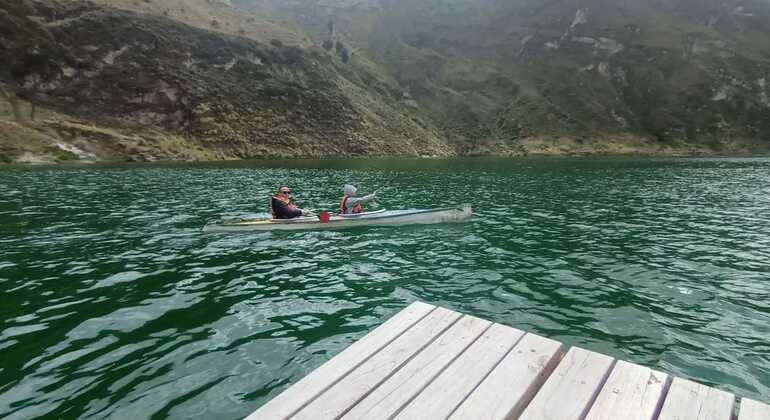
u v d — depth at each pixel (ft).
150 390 17.35
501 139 387.96
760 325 24.22
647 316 25.31
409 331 12.24
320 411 8.97
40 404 16.35
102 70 221.46
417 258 38.09
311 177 126.93
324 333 22.77
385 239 45.55
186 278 32.07
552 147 371.76
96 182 103.65
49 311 25.52
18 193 82.02
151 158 193.16
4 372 18.61
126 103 219.82
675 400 9.29
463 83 500.33
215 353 20.52
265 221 49.88
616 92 468.75
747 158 265.34
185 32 258.37
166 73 233.96
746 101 407.44
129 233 48.01
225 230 49.26
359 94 329.52
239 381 18.10
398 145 285.84
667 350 21.21
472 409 9.05
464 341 11.72
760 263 36.65
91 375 18.45
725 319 25.00
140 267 34.86
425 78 493.36
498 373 10.29
